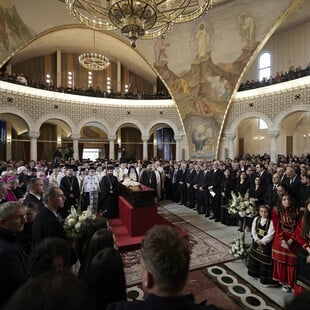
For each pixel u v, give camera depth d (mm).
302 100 14422
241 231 6500
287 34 20438
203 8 7207
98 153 24797
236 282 4027
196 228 6926
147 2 6094
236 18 16281
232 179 7371
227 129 18578
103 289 1726
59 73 22344
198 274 4301
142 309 1035
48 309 625
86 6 7297
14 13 15172
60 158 17875
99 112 19719
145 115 20812
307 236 3234
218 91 18062
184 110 19734
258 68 22078
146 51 19531
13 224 2107
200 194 8672
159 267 1060
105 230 2270
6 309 667
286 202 3791
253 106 17141
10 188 5398
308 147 19984
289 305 819
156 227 1279
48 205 2859
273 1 14789
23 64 21312
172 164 13078
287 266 3705
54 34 19172
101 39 20766
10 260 1878
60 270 792
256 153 23266
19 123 19672
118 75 24375
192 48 18266
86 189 8164
